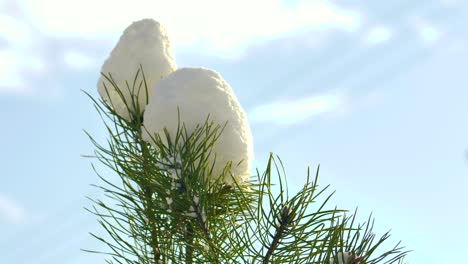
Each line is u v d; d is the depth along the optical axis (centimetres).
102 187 210
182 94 184
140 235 212
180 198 190
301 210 181
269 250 183
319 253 176
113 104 211
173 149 185
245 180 198
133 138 212
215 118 183
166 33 212
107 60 211
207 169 185
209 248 192
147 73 206
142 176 198
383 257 172
